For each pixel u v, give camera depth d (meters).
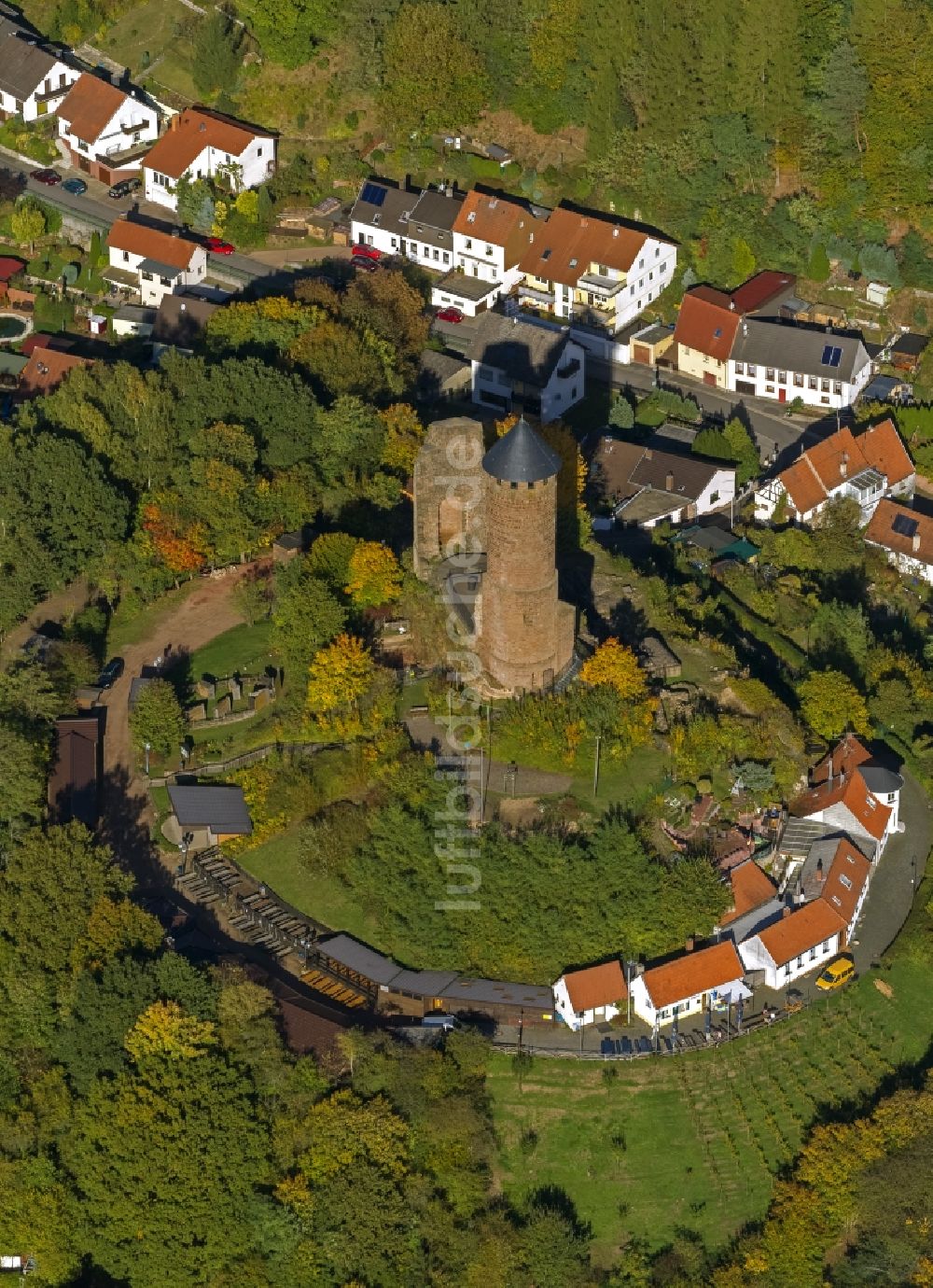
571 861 160.88
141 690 175.62
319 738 173.50
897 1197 149.25
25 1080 155.88
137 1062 152.50
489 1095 156.00
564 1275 148.00
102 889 161.25
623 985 158.50
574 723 170.00
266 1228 147.38
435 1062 154.00
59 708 177.88
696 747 171.88
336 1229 147.75
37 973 157.75
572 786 169.25
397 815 164.75
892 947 166.50
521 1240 149.12
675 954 161.38
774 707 177.25
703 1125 155.12
